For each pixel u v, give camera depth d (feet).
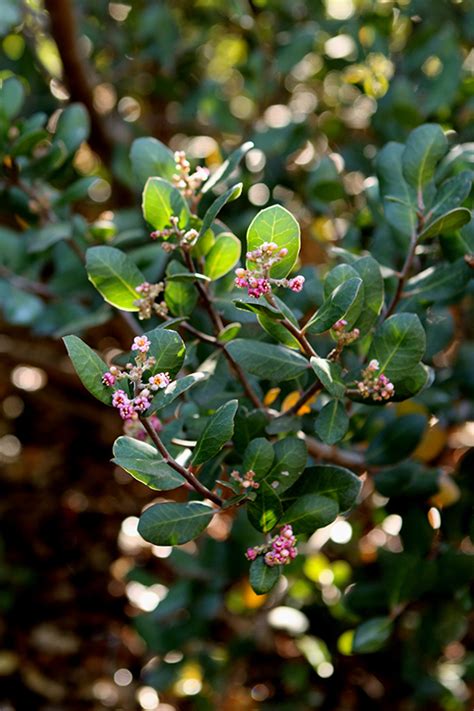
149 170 3.99
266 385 4.25
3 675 6.56
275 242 3.52
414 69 5.27
